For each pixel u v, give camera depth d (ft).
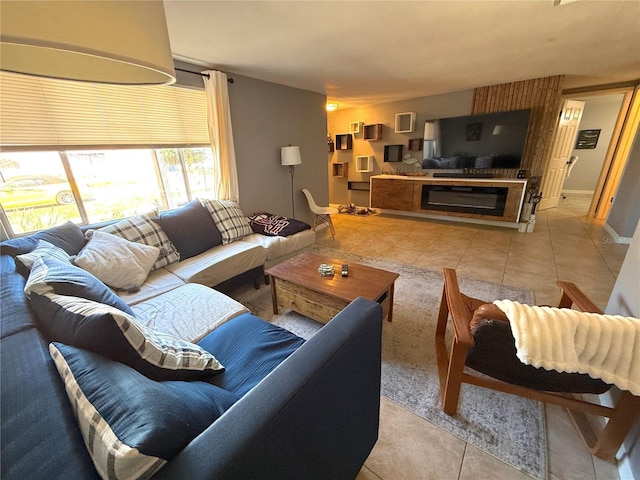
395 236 13.76
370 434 3.63
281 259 9.62
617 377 2.93
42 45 1.53
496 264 10.05
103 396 1.85
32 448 1.58
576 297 4.50
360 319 3.07
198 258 7.83
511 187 13.62
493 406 4.59
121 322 2.44
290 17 6.24
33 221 6.84
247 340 4.34
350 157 20.93
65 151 7.05
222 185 10.39
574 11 6.39
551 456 3.81
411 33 7.34
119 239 6.53
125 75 2.79
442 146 16.02
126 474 1.46
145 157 8.73
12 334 2.71
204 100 9.82
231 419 1.89
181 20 6.25
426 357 5.71
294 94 13.19
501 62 10.15
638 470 3.23
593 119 22.47
